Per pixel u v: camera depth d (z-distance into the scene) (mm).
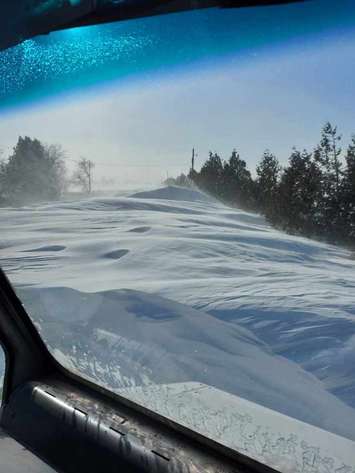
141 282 5066
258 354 3002
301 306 3533
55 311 3555
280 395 2383
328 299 3520
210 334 3318
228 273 4723
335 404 2328
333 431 2104
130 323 3500
